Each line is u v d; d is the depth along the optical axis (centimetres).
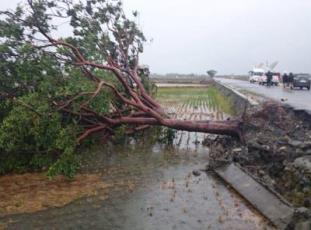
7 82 1471
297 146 1296
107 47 1909
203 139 2030
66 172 1317
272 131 1576
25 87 1496
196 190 1243
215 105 3450
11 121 1307
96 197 1185
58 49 1561
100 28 1880
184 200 1153
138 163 1585
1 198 1180
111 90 1672
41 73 1494
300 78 4353
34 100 1355
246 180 1235
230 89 3759
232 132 1709
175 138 2073
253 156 1410
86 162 1595
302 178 1066
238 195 1190
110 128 1691
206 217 1022
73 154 1384
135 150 1817
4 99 1473
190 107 3294
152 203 1130
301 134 1483
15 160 1426
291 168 1147
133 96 1720
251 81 6581
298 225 862
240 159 1431
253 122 1672
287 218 934
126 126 1784
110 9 1941
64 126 1512
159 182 1330
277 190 1119
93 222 1002
